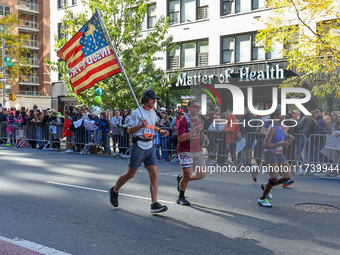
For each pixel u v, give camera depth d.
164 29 17.42
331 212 5.92
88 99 16.84
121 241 4.35
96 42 6.35
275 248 4.25
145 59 17.16
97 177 8.66
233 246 4.28
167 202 6.37
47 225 4.91
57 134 15.28
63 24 17.45
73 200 6.32
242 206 6.21
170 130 12.72
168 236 4.57
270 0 13.35
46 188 7.27
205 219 5.38
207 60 22.55
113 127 13.78
